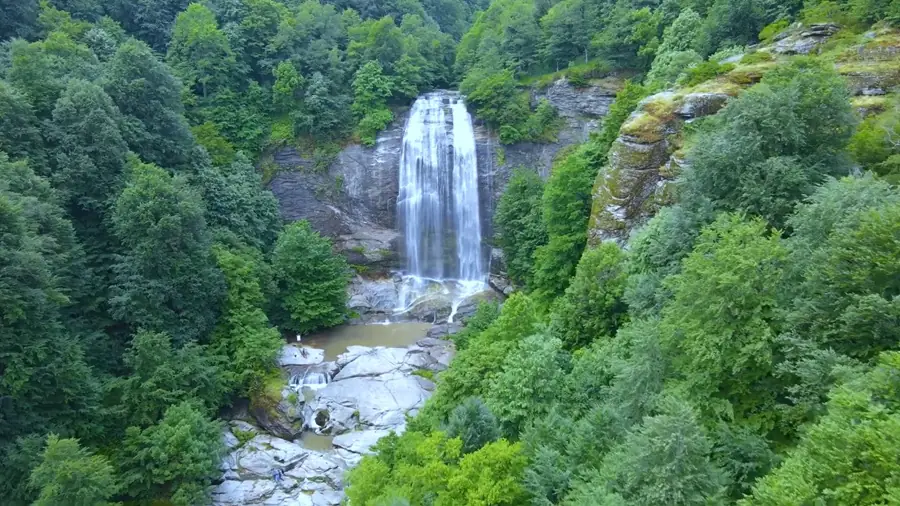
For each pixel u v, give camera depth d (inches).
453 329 1668.3
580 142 2032.5
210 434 1073.5
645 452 507.2
